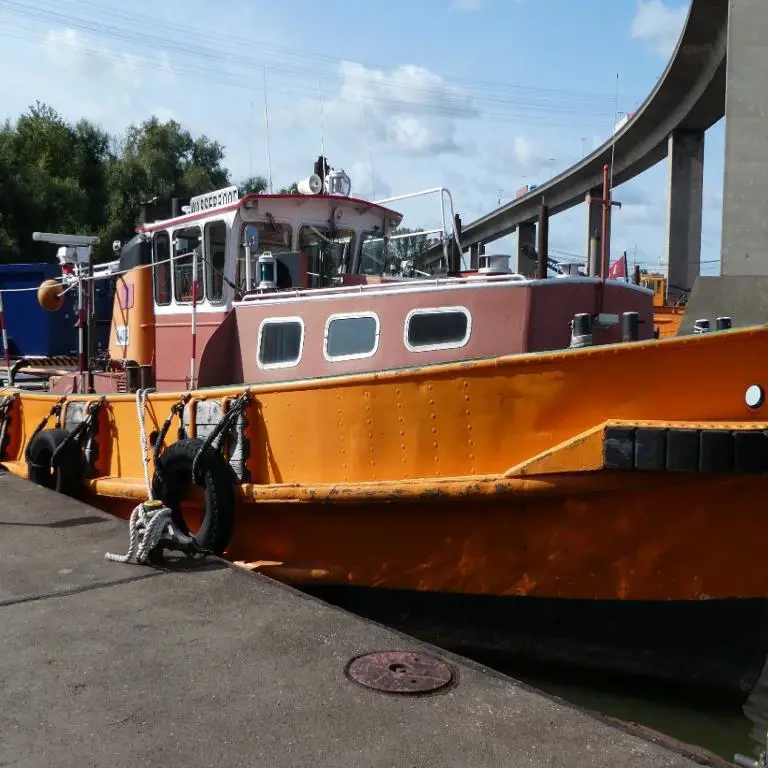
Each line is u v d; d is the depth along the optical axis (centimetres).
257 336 617
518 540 457
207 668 310
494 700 284
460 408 459
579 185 4691
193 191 4100
